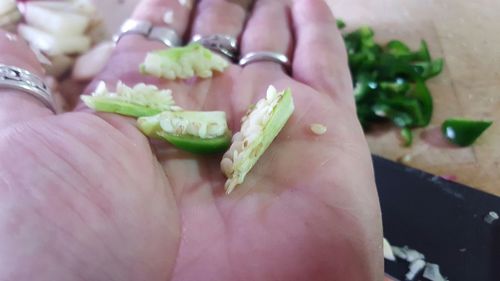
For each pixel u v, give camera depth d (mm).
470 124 166
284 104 132
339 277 112
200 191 129
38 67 151
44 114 134
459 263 145
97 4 222
